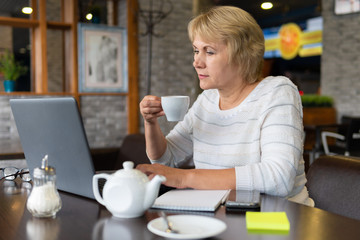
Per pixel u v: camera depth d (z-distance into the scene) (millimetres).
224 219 871
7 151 2318
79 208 973
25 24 3605
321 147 5027
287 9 8062
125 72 3924
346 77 6770
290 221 852
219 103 1417
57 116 1012
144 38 3992
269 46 8711
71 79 3748
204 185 1088
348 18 6703
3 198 1118
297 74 8180
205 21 1271
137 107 3982
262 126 1252
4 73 3613
